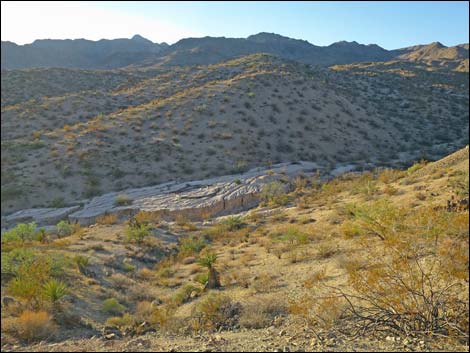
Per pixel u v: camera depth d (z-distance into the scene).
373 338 6.09
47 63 194.88
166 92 79.38
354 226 15.89
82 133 52.16
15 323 9.83
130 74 108.00
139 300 14.20
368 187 26.27
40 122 59.41
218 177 43.41
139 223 27.91
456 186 18.83
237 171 45.38
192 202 35.78
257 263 16.64
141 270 18.58
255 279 13.83
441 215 7.71
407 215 9.23
